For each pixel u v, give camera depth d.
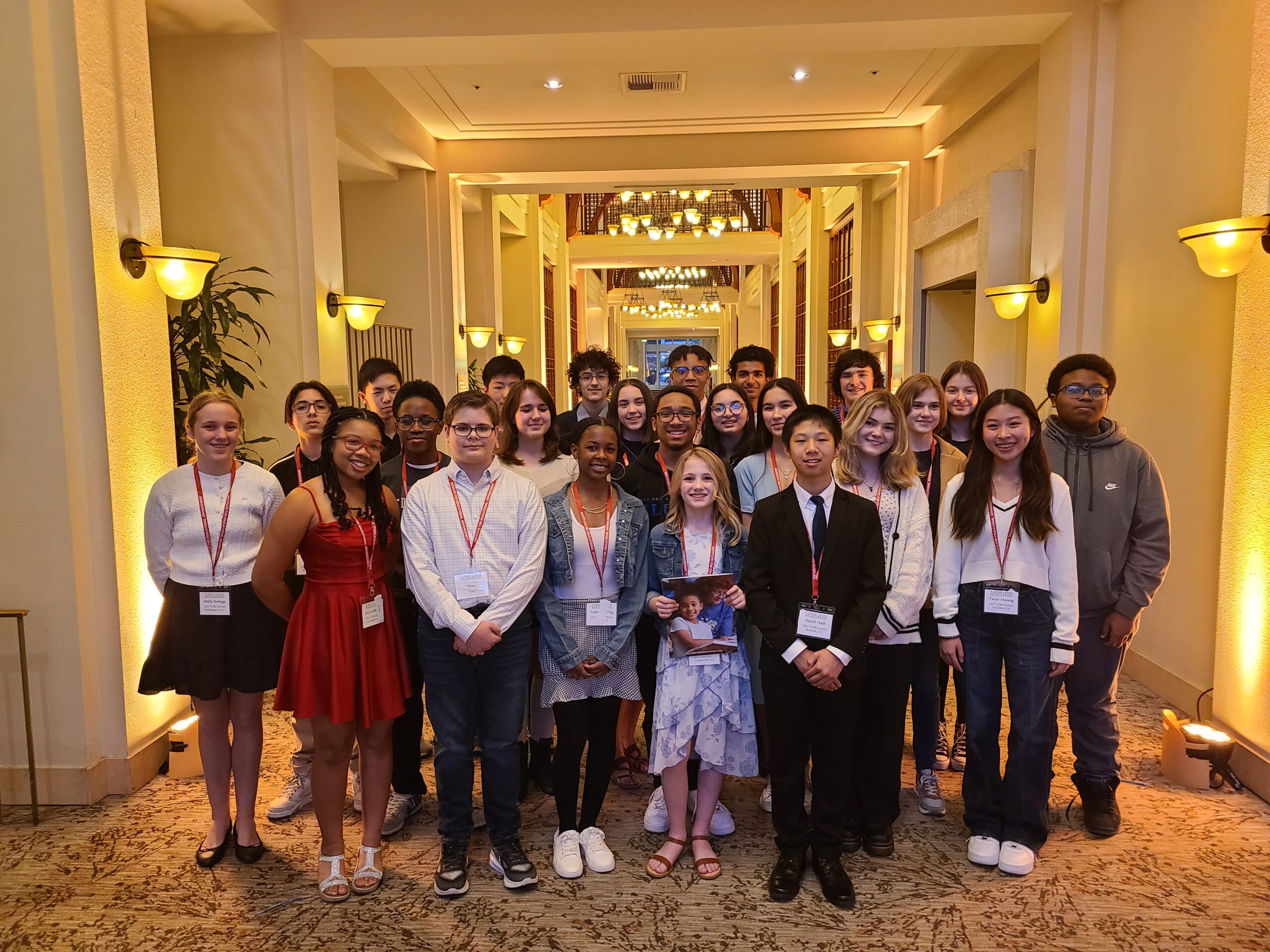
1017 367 5.75
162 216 5.31
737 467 3.21
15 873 2.74
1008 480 2.72
